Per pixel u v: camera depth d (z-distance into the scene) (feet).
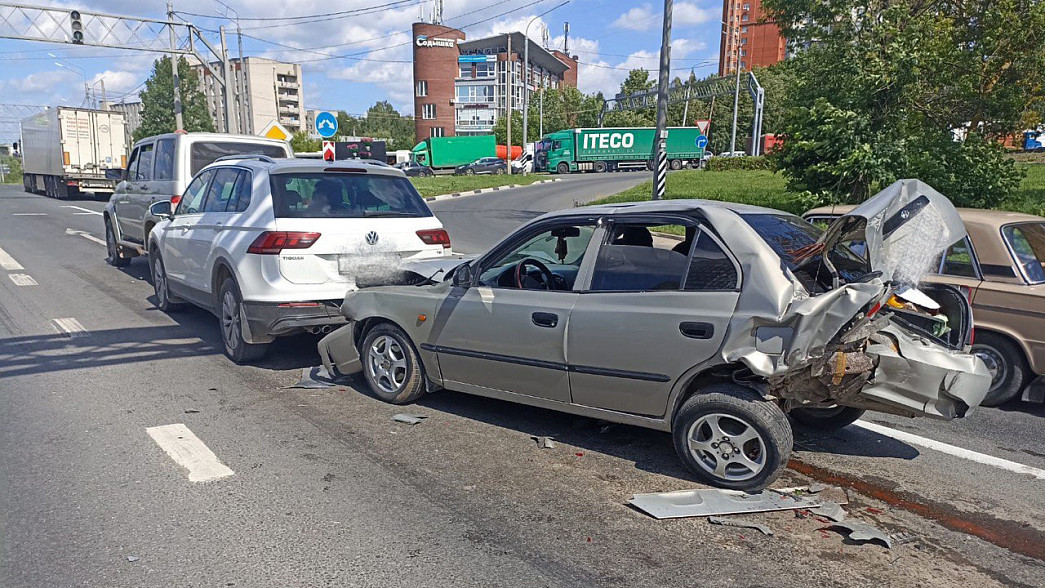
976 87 43.91
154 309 29.53
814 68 47.29
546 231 15.64
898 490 13.66
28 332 25.34
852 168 42.98
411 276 19.25
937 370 13.15
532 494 13.11
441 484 13.50
